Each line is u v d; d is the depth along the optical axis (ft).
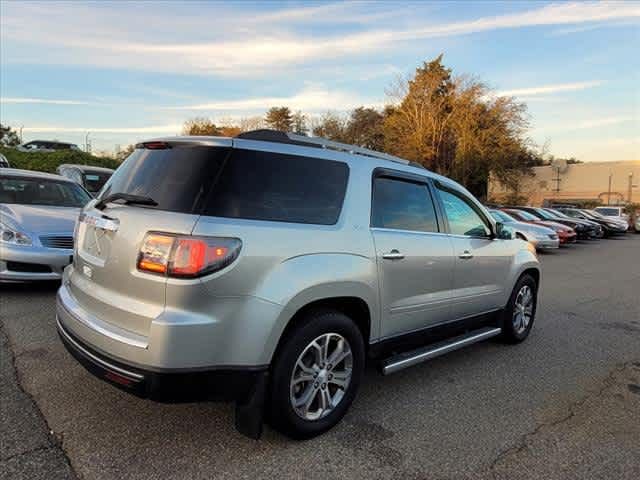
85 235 10.61
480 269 14.96
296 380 9.70
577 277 36.35
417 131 125.70
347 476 8.93
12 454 8.94
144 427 10.14
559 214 79.15
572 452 10.26
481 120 124.47
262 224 9.11
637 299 28.07
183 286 8.25
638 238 88.48
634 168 170.30
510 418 11.71
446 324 13.91
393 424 11.06
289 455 9.48
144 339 8.38
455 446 10.24
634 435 11.14
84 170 42.14
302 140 10.61
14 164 66.90
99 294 9.43
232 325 8.61
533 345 17.92
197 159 9.29
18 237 19.15
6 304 18.48
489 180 136.36
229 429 10.23
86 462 8.85
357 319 11.30
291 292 9.16
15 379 12.09
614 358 16.76
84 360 9.30
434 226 13.38
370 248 10.94
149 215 8.82
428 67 129.49
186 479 8.52
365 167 11.56
